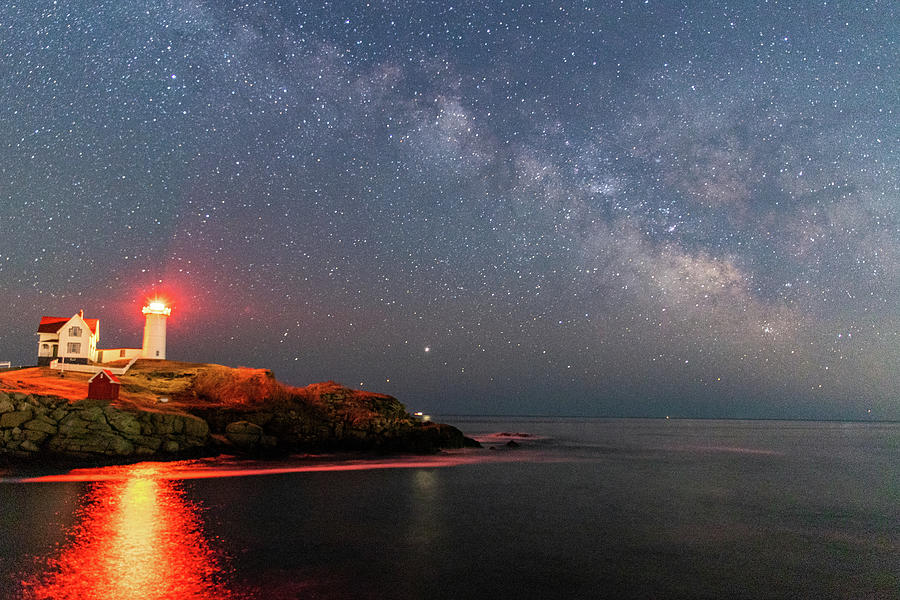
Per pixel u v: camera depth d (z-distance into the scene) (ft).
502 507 92.68
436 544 68.39
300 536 69.41
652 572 60.23
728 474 153.38
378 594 51.11
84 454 119.85
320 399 188.75
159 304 223.30
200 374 191.52
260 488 101.65
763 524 85.97
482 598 51.42
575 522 82.94
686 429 615.98
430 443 186.70
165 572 54.13
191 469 120.57
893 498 114.52
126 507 80.33
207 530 69.87
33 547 59.93
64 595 47.52
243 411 162.40
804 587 57.11
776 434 504.84
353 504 90.74
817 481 141.90
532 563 61.98
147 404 148.66
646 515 89.92
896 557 68.44
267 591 50.44
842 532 81.66
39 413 120.47
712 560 65.46
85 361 194.59
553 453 210.59
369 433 181.68
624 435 406.00
